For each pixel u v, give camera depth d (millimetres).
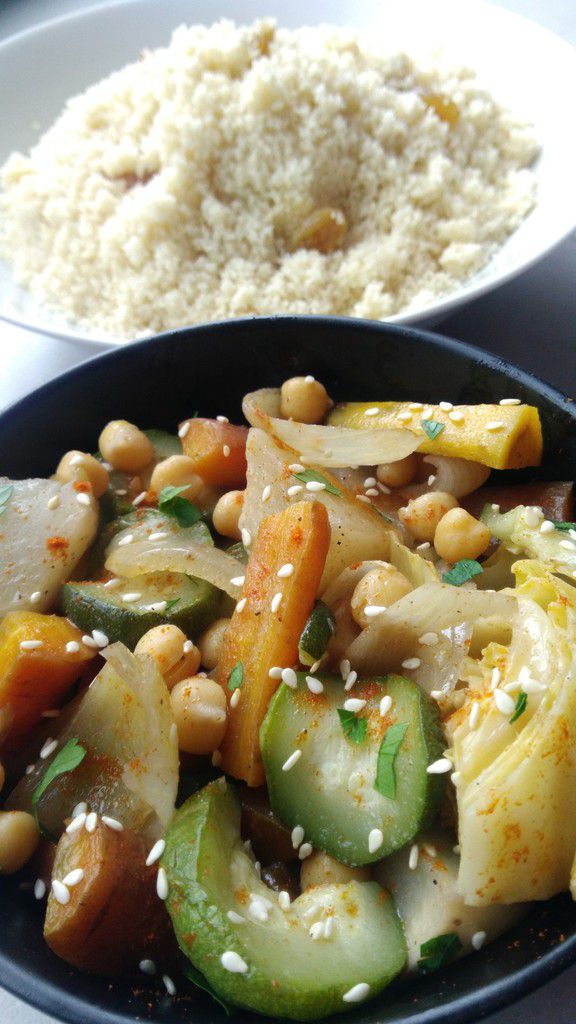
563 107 320
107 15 369
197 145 304
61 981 158
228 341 231
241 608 186
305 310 284
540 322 292
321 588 195
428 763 161
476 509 214
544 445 211
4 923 166
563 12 392
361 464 212
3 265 320
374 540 199
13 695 181
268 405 230
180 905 156
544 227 291
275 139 303
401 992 158
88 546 211
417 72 331
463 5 353
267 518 191
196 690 178
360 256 293
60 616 199
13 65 363
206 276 299
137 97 328
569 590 174
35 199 328
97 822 168
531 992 144
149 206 299
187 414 245
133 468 229
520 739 157
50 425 230
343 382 236
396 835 161
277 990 149
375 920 161
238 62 318
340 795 168
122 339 273
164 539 206
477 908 158
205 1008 158
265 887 167
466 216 302
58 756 174
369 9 368
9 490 210
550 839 154
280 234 307
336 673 180
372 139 312
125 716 175
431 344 218
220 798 172
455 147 318
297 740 172
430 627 178
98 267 309
